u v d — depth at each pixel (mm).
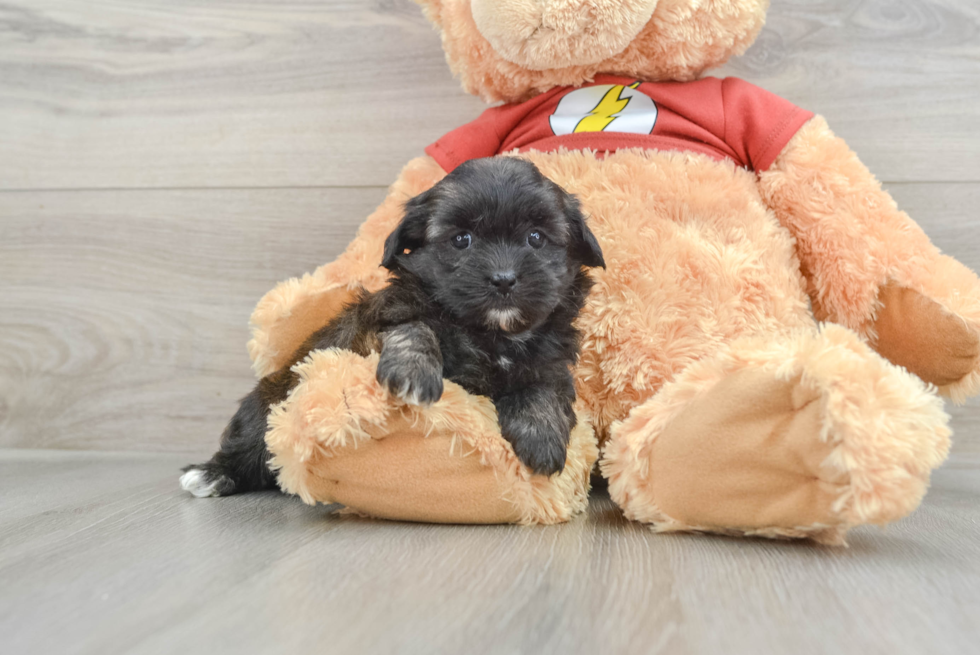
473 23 511
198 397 688
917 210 620
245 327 685
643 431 387
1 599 283
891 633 251
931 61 616
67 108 694
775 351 354
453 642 243
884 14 618
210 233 686
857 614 267
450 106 663
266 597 282
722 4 496
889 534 383
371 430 382
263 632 251
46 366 701
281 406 411
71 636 250
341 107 672
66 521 410
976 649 240
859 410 319
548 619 261
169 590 291
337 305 525
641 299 463
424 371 374
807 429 332
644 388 460
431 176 545
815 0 621
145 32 686
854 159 502
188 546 354
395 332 392
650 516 388
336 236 677
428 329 396
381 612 267
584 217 445
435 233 411
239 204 683
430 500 392
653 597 282
